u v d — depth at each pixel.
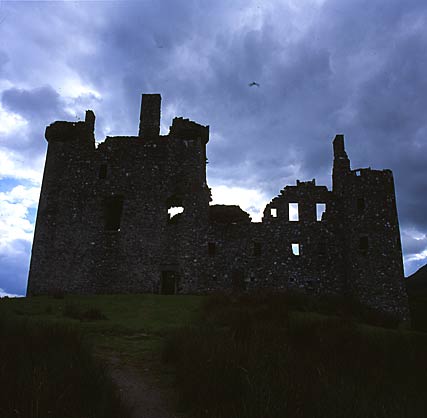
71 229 34.28
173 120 37.59
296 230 34.62
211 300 25.34
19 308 22.44
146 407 7.95
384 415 6.88
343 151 35.88
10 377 7.23
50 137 37.25
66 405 6.54
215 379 7.93
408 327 28.17
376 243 32.09
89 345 11.56
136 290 32.88
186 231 34.62
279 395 7.09
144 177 35.75
